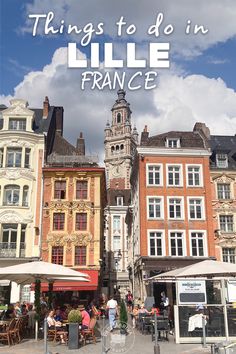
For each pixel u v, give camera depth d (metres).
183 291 15.34
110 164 106.12
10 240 31.25
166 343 14.88
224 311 15.13
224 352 9.34
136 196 39.84
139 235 34.81
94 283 29.55
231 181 35.59
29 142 33.44
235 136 42.03
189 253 33.38
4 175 32.25
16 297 29.92
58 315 17.50
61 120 41.09
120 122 109.75
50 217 32.00
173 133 37.47
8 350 13.29
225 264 16.08
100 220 33.28
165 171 35.44
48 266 15.84
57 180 33.00
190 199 34.81
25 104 34.53
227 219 34.78
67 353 12.83
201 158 35.97
